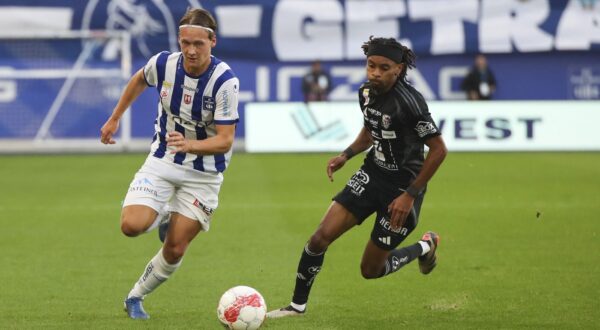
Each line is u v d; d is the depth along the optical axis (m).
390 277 24.39
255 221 33.81
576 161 54.03
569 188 42.84
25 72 61.22
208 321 19.45
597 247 28.77
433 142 18.02
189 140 18.19
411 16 63.31
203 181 19.19
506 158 55.72
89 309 20.64
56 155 59.06
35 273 24.83
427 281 23.91
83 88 61.53
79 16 61.72
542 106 60.03
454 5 63.41
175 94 18.77
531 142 60.03
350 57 63.31
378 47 17.84
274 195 40.72
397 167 18.91
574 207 37.25
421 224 33.44
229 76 18.61
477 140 59.78
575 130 60.09
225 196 40.41
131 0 61.78
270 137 59.59
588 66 64.00
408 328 19.02
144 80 19.30
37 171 50.41
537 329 18.97
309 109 59.69
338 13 63.09
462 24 63.50
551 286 23.23
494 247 28.83
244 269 25.34
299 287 19.83
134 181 19.14
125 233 18.59
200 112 18.75
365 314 20.30
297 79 63.50
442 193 41.50
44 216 35.28
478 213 35.88
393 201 18.28
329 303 21.38
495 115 59.94
